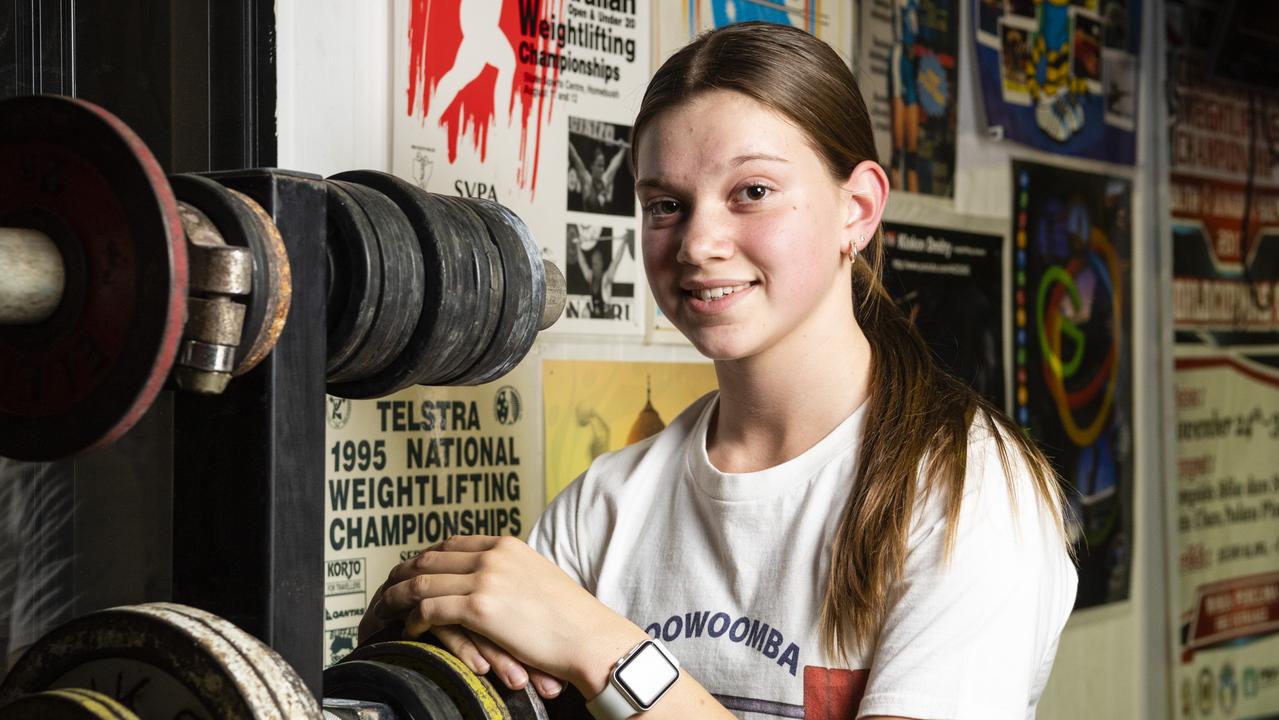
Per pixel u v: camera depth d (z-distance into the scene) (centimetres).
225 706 75
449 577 106
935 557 102
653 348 213
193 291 78
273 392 85
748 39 111
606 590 122
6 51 154
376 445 176
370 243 91
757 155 107
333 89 171
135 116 164
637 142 116
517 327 104
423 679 100
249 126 164
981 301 268
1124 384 306
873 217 117
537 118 194
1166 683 313
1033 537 105
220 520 88
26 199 76
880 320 121
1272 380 354
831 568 108
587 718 115
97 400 74
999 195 274
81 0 159
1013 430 112
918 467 106
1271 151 358
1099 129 301
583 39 200
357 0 173
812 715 108
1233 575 338
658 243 113
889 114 248
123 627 79
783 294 109
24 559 157
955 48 263
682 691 102
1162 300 317
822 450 112
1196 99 333
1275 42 340
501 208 107
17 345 77
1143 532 310
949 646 99
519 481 194
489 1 187
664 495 123
